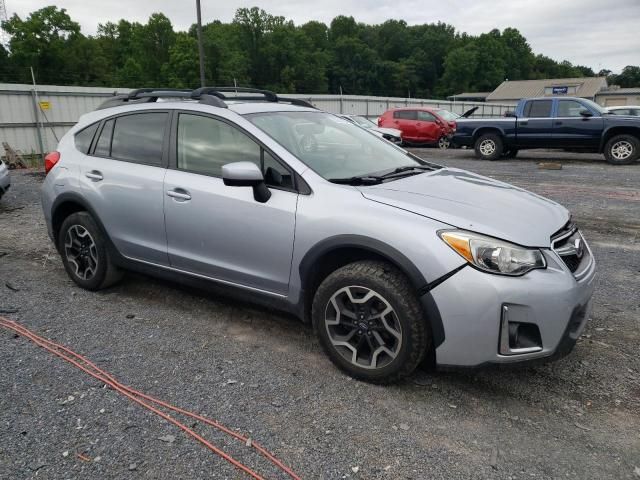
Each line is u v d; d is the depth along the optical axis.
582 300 2.86
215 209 3.53
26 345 3.57
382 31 121.50
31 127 20.19
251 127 3.52
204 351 3.51
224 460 2.45
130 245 4.13
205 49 71.56
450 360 2.81
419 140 20.94
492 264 2.69
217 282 3.70
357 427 2.69
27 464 2.40
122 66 85.50
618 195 9.16
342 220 3.01
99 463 2.42
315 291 3.31
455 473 2.37
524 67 127.12
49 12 65.62
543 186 10.22
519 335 2.71
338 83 104.12
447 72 109.69
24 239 6.50
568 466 2.42
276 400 2.93
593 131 14.10
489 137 15.63
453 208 2.97
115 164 4.19
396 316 2.88
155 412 2.81
